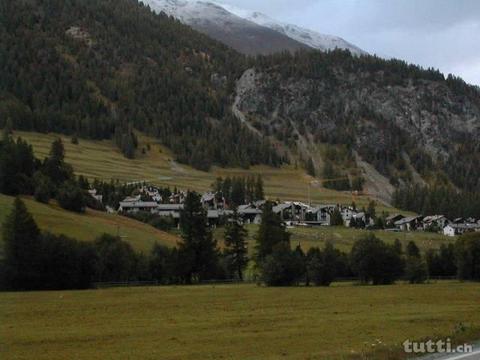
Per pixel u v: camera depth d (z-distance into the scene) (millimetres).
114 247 95500
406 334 31312
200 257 101688
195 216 102188
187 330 34656
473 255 104938
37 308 50094
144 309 48781
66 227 113625
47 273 84625
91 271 88250
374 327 34438
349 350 26469
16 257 83625
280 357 25156
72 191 135250
